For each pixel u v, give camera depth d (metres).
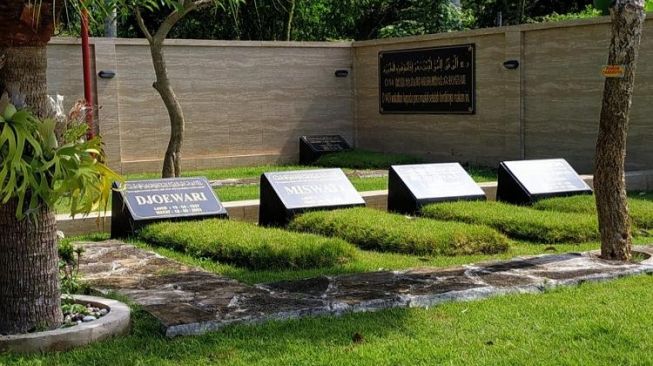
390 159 18.52
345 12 28.50
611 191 7.84
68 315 5.89
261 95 19.45
